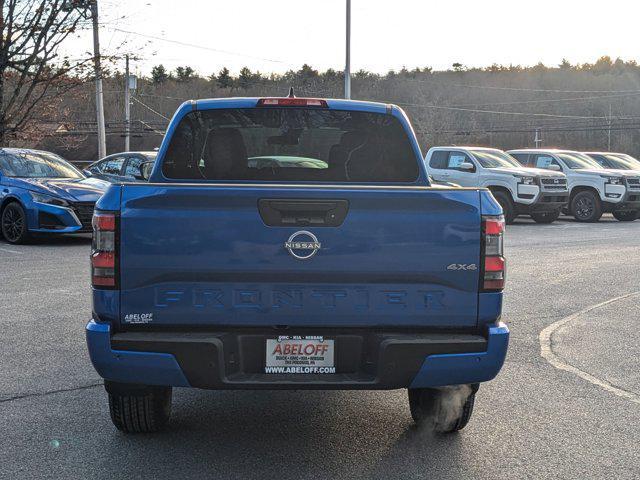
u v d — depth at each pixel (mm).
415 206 4012
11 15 20422
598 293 10211
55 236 16109
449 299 4062
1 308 8477
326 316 4027
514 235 18328
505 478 4129
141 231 3969
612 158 25500
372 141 5527
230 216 3973
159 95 110375
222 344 3971
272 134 5520
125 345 3943
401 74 132625
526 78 129625
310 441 4688
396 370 3990
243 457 4395
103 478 4055
